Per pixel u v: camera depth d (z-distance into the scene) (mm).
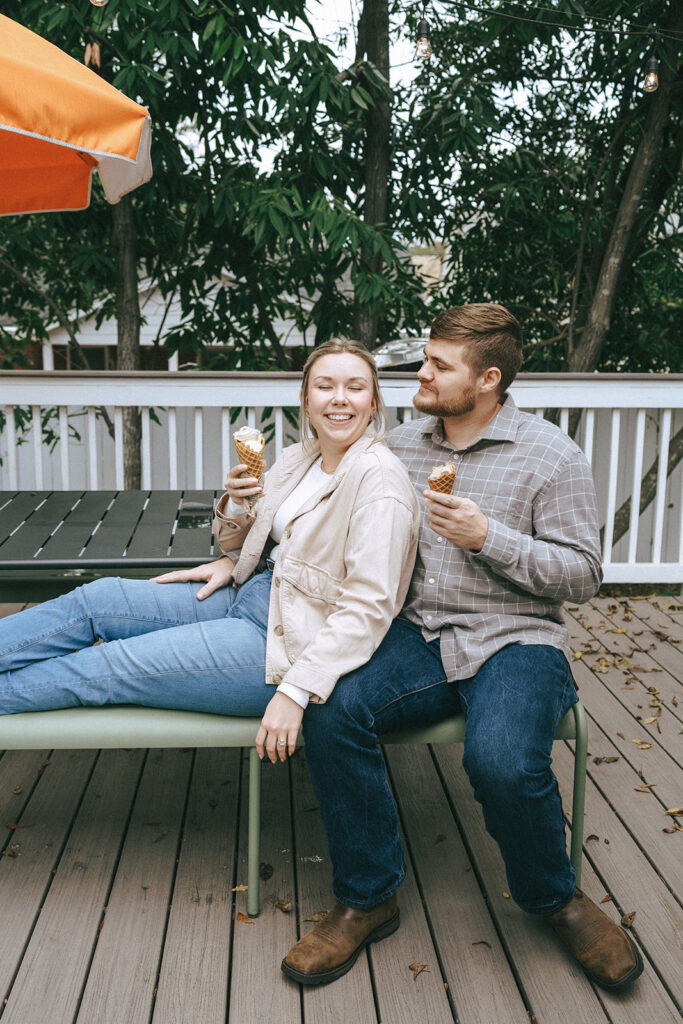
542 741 1729
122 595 2137
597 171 5961
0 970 1790
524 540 1839
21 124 2393
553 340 6367
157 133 5223
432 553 1978
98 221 5855
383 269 5855
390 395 3973
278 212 5012
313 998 1729
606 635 3875
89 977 1778
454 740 1908
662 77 5207
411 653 1913
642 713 3080
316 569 1903
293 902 2025
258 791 1923
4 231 5867
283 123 5531
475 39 5641
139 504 3045
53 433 6773
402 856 1880
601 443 5340
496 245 6457
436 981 1777
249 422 4039
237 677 1901
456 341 1907
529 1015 1696
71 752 2758
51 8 4488
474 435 2053
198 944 1879
